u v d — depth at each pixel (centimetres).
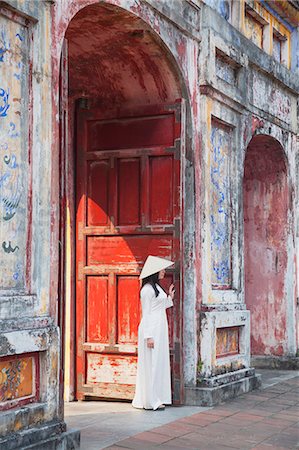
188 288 841
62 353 603
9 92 565
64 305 611
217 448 620
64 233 612
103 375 852
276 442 646
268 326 1218
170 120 844
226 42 935
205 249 863
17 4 564
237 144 978
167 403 802
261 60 1062
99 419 738
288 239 1212
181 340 819
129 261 851
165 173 841
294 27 1230
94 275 866
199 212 864
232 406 820
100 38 772
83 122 886
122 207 860
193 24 864
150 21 759
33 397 568
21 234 573
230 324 900
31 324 560
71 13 640
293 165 1224
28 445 535
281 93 1166
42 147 593
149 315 792
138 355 802
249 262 1238
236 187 970
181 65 834
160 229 834
